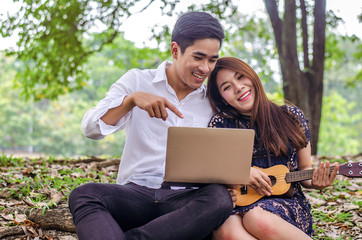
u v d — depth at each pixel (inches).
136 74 117.4
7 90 982.4
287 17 288.4
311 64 310.7
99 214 90.5
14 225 129.0
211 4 295.0
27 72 389.7
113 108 103.3
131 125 113.0
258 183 109.5
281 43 296.7
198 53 107.8
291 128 121.4
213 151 95.7
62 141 947.3
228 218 105.4
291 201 111.8
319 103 296.4
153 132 113.7
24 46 340.5
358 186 194.7
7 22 320.8
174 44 113.4
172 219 93.0
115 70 870.4
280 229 99.7
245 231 102.7
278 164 120.0
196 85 113.0
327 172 110.7
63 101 978.7
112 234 87.5
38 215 128.6
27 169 186.7
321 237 138.5
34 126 990.4
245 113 124.4
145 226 92.5
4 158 215.3
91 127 105.2
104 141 887.7
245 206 110.4
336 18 299.0
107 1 319.3
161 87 117.6
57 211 129.3
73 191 96.2
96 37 394.0
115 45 466.3
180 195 105.1
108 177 193.2
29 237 122.0
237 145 95.9
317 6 289.7
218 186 98.0
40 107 1092.5
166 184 102.5
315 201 173.8
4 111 983.0
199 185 104.0
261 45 452.1
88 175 191.2
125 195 101.8
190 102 121.0
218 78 121.6
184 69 110.9
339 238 135.2
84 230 88.0
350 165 110.0
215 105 123.2
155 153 112.7
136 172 111.9
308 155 123.5
